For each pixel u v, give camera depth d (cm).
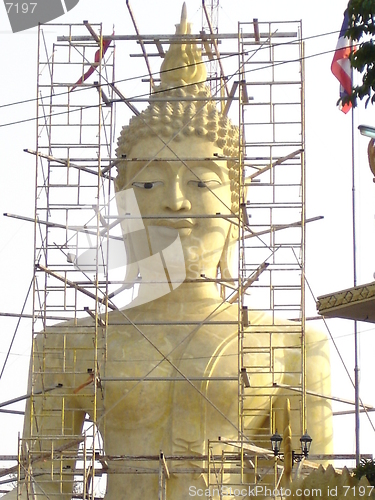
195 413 2775
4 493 2897
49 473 2736
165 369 2800
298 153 2836
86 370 2788
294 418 2817
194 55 2988
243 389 2745
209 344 2816
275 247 2797
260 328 2850
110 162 2888
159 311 2891
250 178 2978
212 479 2727
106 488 2803
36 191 2811
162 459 2639
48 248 2795
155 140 2909
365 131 2127
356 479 1912
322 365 2859
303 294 2770
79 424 2875
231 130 2950
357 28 1958
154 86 2998
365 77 1962
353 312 2092
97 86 2828
